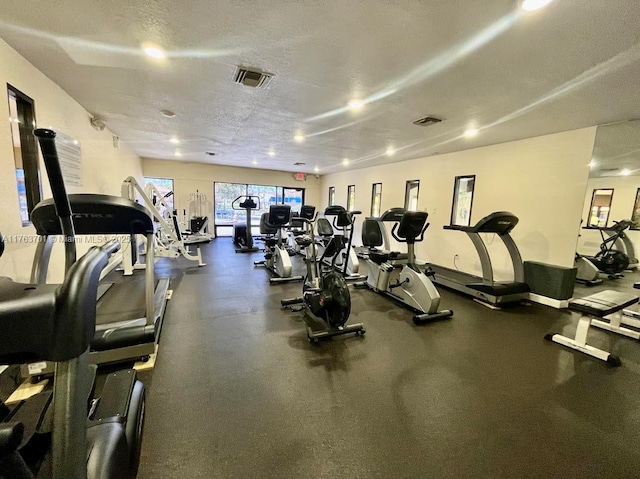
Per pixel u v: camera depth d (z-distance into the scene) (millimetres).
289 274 4754
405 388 2061
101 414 1298
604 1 1411
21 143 2381
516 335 2980
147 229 2189
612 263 4199
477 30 1722
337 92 2783
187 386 2006
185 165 8906
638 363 2469
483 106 2992
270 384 2061
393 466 1441
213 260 6277
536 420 1780
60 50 2137
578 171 3697
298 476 1373
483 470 1432
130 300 3510
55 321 626
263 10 1611
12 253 2170
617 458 1520
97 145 4082
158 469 1380
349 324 3176
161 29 1834
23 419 1177
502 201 4625
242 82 2629
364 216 8453
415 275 3555
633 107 2848
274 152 6457
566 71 2182
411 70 2283
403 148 5395
